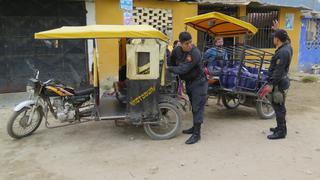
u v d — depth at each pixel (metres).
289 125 6.83
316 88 11.45
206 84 5.80
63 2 10.08
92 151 5.45
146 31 5.42
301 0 15.70
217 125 6.79
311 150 5.47
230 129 6.53
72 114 5.87
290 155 5.26
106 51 10.74
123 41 6.57
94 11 10.51
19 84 9.80
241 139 5.96
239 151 5.41
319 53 16.92
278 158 5.14
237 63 7.29
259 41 14.35
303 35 16.02
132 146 5.65
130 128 6.58
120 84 6.56
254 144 5.71
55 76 10.25
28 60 9.85
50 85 5.89
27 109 5.96
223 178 4.51
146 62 5.60
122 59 6.66
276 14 14.76
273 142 5.82
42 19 9.90
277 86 5.82
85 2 10.35
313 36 16.50
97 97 5.80
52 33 5.34
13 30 9.56
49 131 6.38
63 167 4.88
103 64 10.75
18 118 6.01
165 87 6.05
